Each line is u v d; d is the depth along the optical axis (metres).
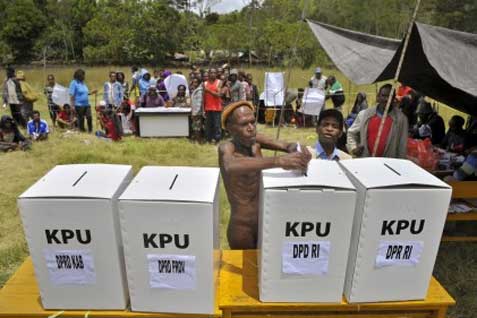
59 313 1.47
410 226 1.37
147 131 8.23
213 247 1.37
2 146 7.02
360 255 1.40
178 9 36.31
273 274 1.43
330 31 4.27
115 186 1.41
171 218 1.31
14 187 5.39
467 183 3.27
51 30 36.16
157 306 1.45
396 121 3.45
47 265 1.40
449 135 5.72
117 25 32.28
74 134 8.36
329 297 1.47
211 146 7.75
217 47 29.45
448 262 3.49
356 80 3.50
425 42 2.74
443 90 4.73
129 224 1.33
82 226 1.34
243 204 1.86
